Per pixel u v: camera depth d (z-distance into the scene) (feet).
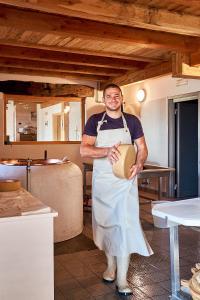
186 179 22.15
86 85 24.00
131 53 17.24
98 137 8.67
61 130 28.71
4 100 21.67
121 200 8.36
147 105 23.93
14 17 12.11
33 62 19.25
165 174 17.03
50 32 12.66
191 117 22.29
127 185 8.32
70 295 8.46
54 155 23.15
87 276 9.64
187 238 13.21
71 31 12.84
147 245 8.44
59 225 12.69
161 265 10.43
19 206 6.50
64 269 10.17
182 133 21.94
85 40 14.80
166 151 22.20
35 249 6.16
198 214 5.93
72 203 13.23
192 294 5.74
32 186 12.20
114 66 19.53
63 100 23.56
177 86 21.09
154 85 23.20
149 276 9.59
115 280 9.27
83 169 22.25
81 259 11.02
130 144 8.19
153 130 23.44
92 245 12.43
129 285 9.01
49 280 6.31
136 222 8.41
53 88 22.94
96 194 8.73
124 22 10.74
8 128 27.40
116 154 7.86
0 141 21.54
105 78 23.68
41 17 12.45
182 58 14.67
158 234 13.76
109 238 8.63
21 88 21.95
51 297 6.34
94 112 24.34
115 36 13.51
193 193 22.43
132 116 8.86
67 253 11.58
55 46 15.75
